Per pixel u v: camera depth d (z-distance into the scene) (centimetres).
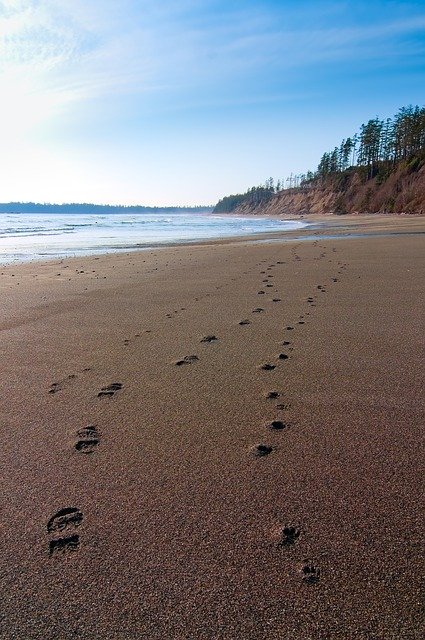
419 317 601
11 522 224
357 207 7944
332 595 176
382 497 237
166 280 1009
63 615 170
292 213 11550
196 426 319
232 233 3444
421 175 6581
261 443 295
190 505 234
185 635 160
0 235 3459
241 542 206
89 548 205
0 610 174
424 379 391
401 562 193
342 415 331
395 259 1253
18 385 402
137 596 178
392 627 162
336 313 638
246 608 171
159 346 507
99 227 5134
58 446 297
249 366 436
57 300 800
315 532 212
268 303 720
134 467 270
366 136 8750
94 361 462
